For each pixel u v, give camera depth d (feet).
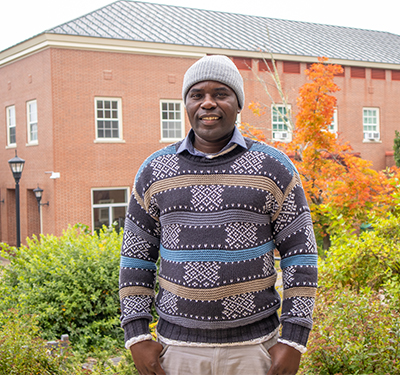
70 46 50.98
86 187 52.08
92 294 19.06
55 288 18.79
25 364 12.48
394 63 72.13
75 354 14.97
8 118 59.88
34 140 55.16
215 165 6.19
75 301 18.53
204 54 58.13
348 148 27.07
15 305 19.21
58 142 50.78
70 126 51.34
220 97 6.40
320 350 10.23
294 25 78.79
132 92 54.39
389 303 11.10
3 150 60.80
